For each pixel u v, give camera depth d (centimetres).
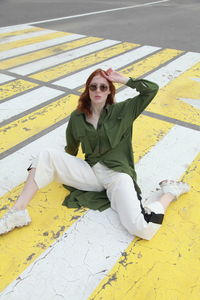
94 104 261
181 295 212
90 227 261
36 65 638
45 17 1117
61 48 749
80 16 1148
